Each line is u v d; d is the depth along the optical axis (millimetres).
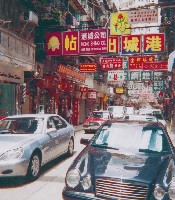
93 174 4215
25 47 14953
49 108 21625
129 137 5586
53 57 22047
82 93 30531
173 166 4488
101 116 19500
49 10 18219
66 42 17281
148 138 5523
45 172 7656
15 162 6066
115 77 36938
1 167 5988
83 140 5934
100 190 4055
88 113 37062
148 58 22062
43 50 18500
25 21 16500
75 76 25422
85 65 23750
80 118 32844
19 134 7258
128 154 4988
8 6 15031
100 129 5941
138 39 17156
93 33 17047
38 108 19078
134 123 6016
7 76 14531
